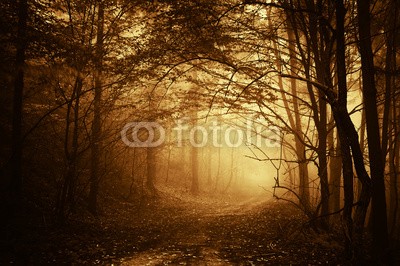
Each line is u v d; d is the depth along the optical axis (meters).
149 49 10.85
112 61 10.99
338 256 8.44
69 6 11.21
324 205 11.70
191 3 9.33
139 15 12.10
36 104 14.30
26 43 9.31
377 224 8.49
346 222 7.77
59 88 11.30
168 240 10.82
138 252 8.93
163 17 9.78
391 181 14.26
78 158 12.32
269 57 12.48
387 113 11.41
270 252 9.16
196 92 13.01
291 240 10.38
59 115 15.62
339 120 7.55
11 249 7.80
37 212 10.92
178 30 10.16
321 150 11.55
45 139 13.92
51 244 8.63
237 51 11.93
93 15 11.74
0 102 14.19
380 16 12.11
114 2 11.38
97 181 13.98
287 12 11.15
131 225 13.27
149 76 11.52
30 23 9.98
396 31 10.65
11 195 10.35
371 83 8.56
